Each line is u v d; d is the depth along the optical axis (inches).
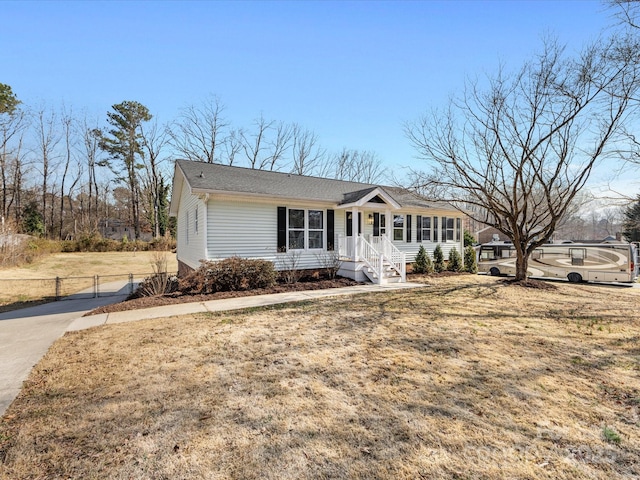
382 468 97.7
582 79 390.6
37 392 150.4
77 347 216.4
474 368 177.0
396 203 534.0
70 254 1069.8
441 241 718.5
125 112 1501.0
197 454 104.6
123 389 151.9
